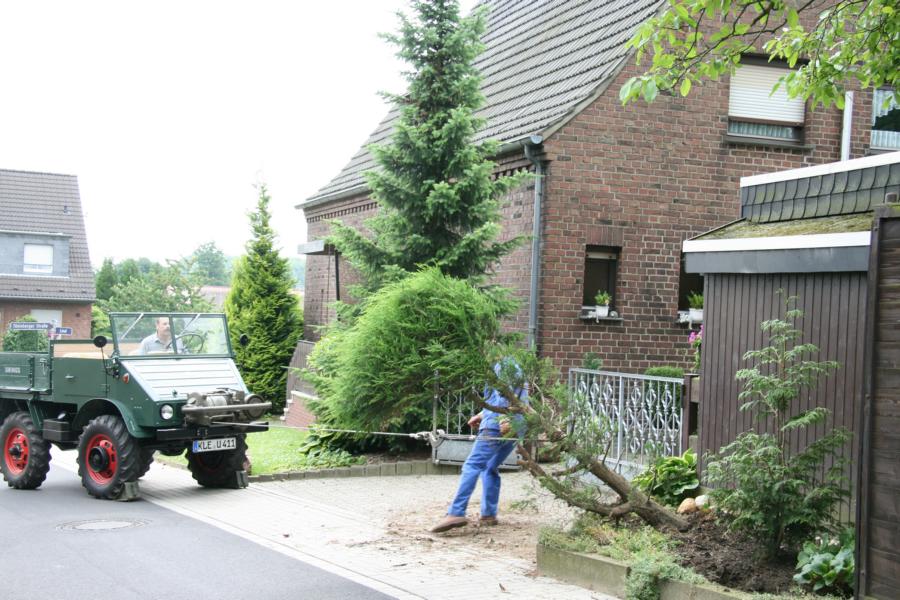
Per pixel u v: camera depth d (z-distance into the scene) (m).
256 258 25.53
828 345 8.04
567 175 14.22
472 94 13.48
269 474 12.36
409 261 13.24
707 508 8.24
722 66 9.05
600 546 7.39
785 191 9.18
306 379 13.86
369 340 8.44
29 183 49.00
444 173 13.30
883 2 8.89
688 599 6.37
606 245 14.43
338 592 6.97
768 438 7.10
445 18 13.48
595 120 14.33
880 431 5.51
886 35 9.23
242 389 11.99
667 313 14.68
